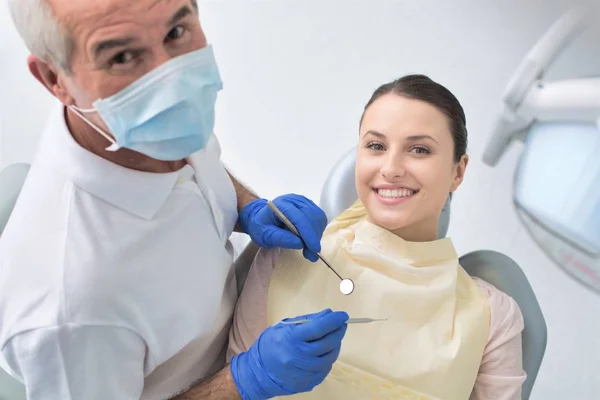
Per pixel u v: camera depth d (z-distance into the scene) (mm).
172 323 792
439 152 918
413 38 1745
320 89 1744
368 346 916
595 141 1312
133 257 734
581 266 1384
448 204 1173
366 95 1712
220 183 954
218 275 863
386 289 937
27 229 712
